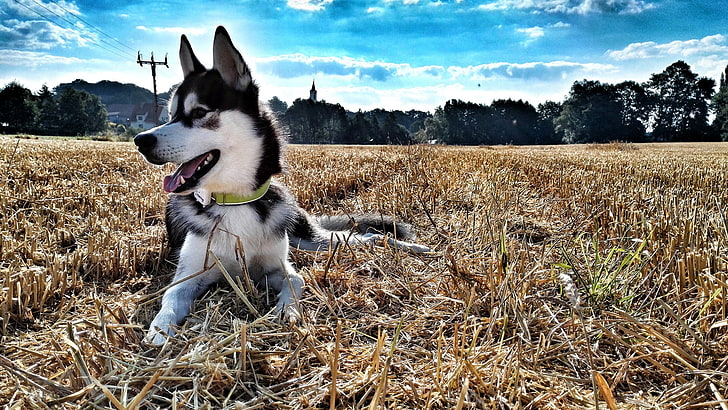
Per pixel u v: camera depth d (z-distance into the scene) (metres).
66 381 0.62
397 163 3.16
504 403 0.59
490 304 0.82
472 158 3.69
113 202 1.69
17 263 1.02
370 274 1.04
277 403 0.59
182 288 0.91
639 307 0.81
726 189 1.94
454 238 1.27
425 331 0.79
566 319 0.78
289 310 0.82
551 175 2.48
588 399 0.61
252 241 1.00
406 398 0.61
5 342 0.76
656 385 0.65
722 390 0.61
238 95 1.00
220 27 0.99
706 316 0.72
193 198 1.04
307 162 3.20
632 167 3.08
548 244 1.22
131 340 0.73
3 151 2.97
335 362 0.56
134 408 0.54
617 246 1.08
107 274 1.06
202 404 0.58
